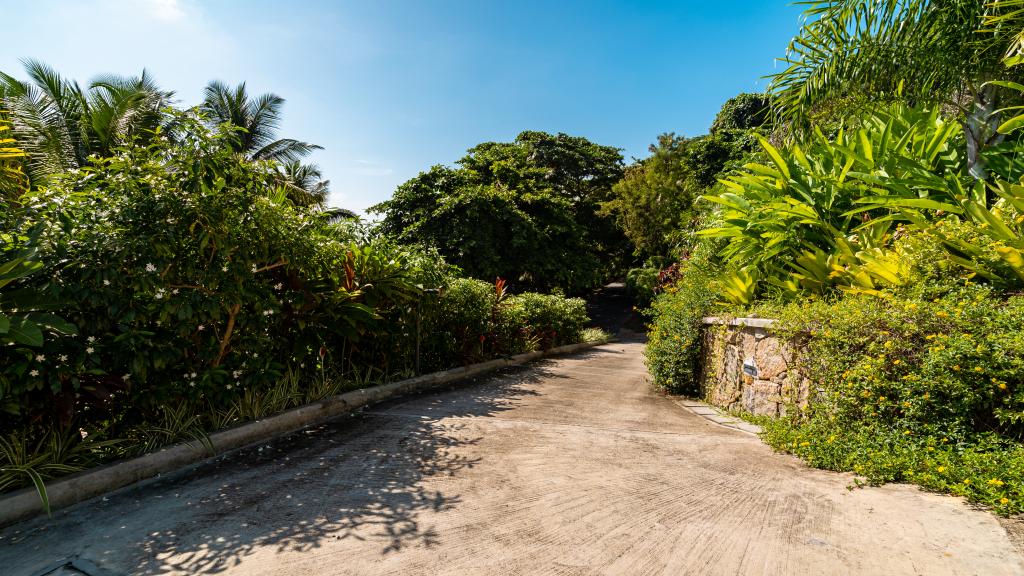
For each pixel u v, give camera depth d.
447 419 5.11
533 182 29.78
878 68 5.61
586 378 9.05
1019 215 4.48
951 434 3.32
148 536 2.52
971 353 3.27
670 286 10.05
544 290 28.88
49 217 3.32
